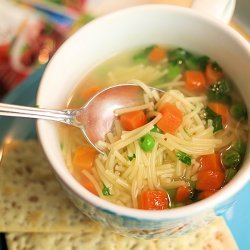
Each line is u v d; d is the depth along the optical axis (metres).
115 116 0.31
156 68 0.34
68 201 0.32
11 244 0.31
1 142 0.35
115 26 0.32
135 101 0.31
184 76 0.33
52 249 0.31
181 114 0.31
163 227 0.26
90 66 0.33
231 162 0.29
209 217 0.27
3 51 0.45
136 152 0.30
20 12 0.46
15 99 0.37
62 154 0.29
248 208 0.32
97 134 0.30
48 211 0.32
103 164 0.30
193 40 0.32
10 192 0.32
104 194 0.29
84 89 0.32
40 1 0.46
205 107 0.32
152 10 0.31
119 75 0.33
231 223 0.32
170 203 0.29
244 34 0.38
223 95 0.32
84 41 0.31
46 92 0.29
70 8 0.46
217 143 0.30
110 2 0.45
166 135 0.30
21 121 0.36
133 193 0.29
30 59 0.44
